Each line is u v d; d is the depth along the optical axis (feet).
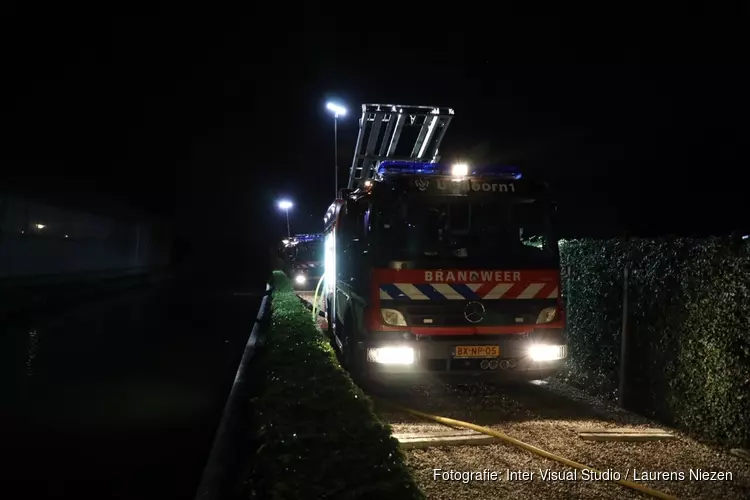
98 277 92.17
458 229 23.30
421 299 22.36
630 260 22.26
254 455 15.19
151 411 24.17
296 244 86.74
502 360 22.43
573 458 16.92
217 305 74.13
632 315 22.03
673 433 18.98
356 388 19.54
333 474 12.73
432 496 14.29
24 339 44.34
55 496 15.93
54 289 72.54
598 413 21.68
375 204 23.27
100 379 30.25
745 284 16.70
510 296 22.71
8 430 21.65
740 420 16.88
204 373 31.89
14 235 70.85
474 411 22.12
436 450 17.57
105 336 46.09
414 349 22.07
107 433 21.31
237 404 24.45
